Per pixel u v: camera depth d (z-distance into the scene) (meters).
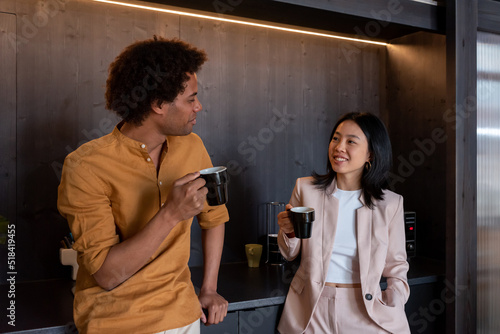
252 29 2.50
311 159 2.68
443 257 2.47
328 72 2.71
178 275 1.35
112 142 1.29
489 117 2.27
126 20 2.22
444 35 2.42
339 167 1.75
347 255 1.77
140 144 1.29
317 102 2.69
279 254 2.45
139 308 1.26
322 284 1.73
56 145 2.10
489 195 2.27
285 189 2.61
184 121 1.30
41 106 2.07
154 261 1.30
